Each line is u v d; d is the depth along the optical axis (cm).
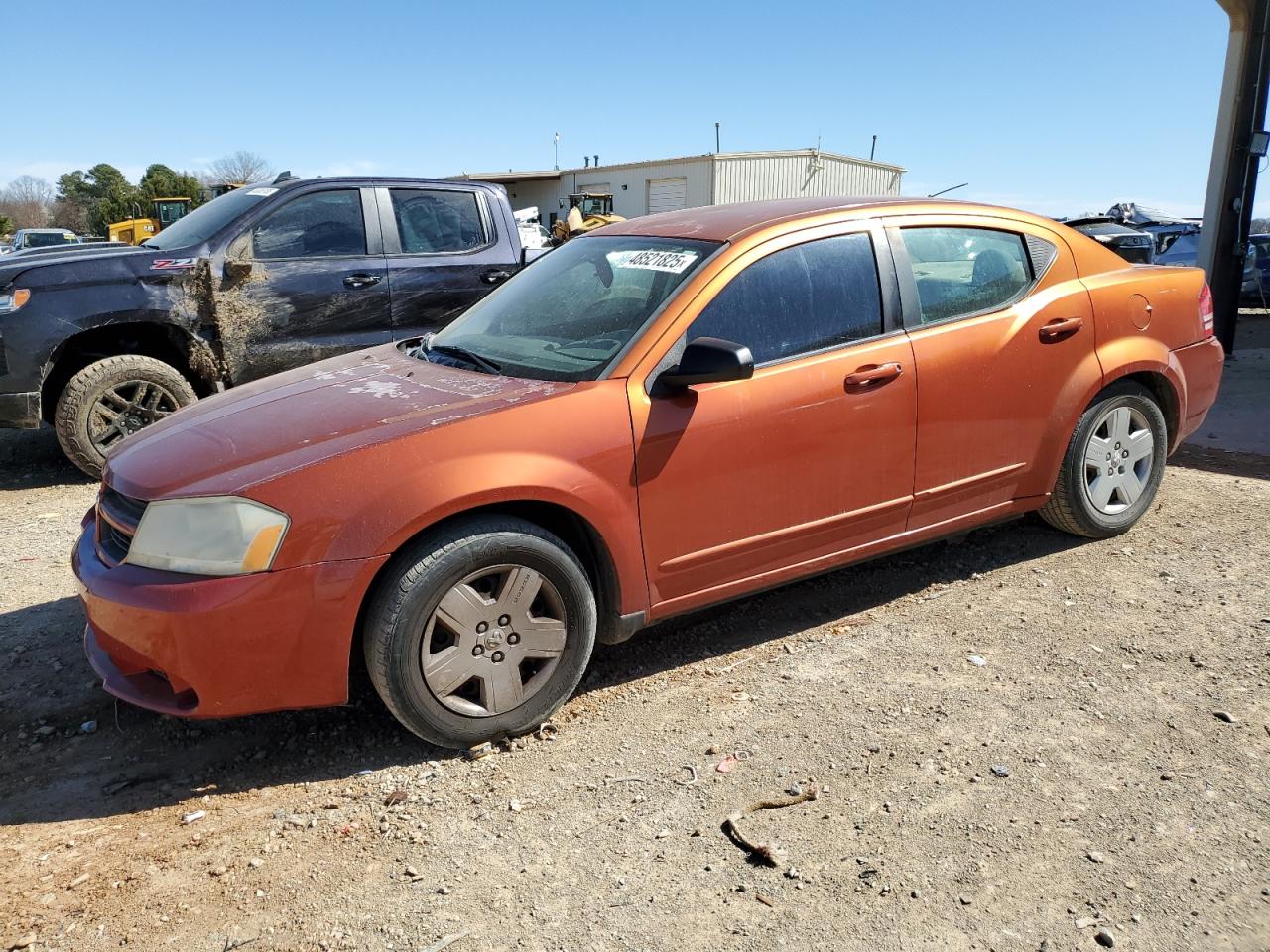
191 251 638
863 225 369
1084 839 251
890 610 394
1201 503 518
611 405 307
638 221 416
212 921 232
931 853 248
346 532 271
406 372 352
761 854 247
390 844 259
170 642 266
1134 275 439
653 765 291
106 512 300
